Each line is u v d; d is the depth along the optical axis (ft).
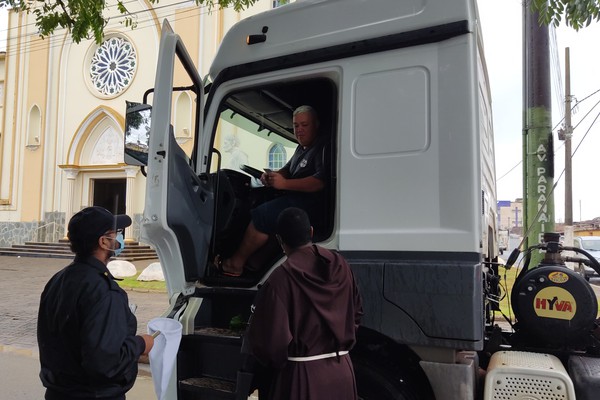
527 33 20.53
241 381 8.38
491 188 13.80
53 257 67.77
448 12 8.82
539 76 20.11
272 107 12.76
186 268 10.53
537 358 9.07
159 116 9.84
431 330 8.22
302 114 11.46
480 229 8.50
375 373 8.98
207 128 11.83
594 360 9.14
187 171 10.52
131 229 67.26
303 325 7.35
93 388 7.23
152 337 8.29
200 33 62.80
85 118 71.31
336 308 7.51
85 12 18.69
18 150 76.59
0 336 25.53
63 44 74.23
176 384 9.89
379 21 9.48
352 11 9.84
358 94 9.49
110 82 71.51
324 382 7.30
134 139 10.02
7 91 78.38
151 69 68.28
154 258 66.03
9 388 17.43
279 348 7.13
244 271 11.16
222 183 11.63
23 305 33.55
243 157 13.15
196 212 10.72
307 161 11.23
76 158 72.64
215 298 11.23
